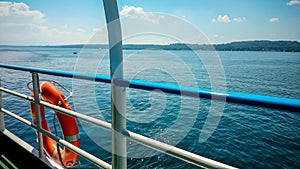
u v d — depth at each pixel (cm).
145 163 481
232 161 631
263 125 884
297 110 60
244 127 846
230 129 822
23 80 965
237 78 1981
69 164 200
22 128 642
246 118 948
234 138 749
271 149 705
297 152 696
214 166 78
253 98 68
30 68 177
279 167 621
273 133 811
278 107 63
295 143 738
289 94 1512
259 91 1554
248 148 698
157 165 486
